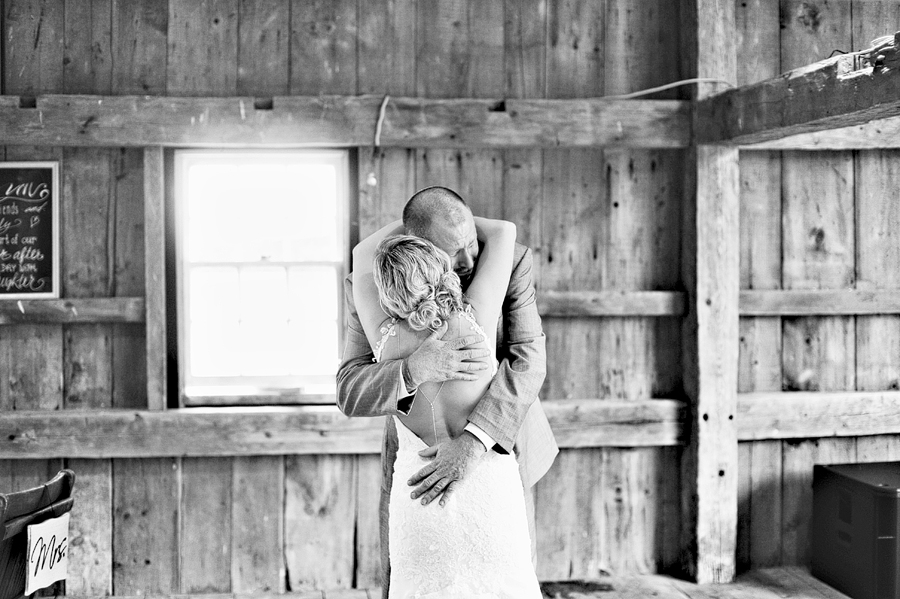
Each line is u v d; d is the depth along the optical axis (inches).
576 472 163.9
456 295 91.8
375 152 158.9
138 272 157.2
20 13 155.0
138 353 157.8
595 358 165.2
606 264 165.0
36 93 155.5
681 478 165.2
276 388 160.1
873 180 169.8
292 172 160.6
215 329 159.9
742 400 163.3
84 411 154.8
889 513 142.9
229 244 160.1
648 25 165.0
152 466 156.9
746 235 167.2
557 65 163.2
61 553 115.9
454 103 157.6
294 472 158.7
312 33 158.6
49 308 153.7
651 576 164.1
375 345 94.3
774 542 168.4
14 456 152.7
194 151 158.2
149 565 157.4
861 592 147.8
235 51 157.5
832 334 169.6
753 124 141.3
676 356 166.7
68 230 156.5
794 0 166.4
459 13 161.0
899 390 170.6
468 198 161.5
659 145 161.3
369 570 160.1
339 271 161.0
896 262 170.4
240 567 158.6
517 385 94.5
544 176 163.3
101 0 155.6
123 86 156.1
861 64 115.2
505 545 90.0
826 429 165.6
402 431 94.5
